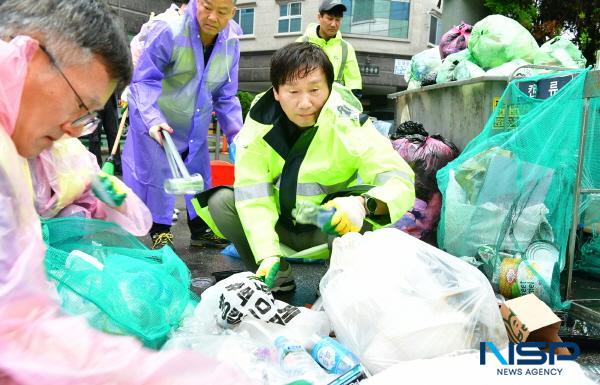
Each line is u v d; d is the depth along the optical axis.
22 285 0.83
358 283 1.55
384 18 16.34
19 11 0.95
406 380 1.19
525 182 2.36
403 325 1.43
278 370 1.39
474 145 2.75
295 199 2.17
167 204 3.05
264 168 2.17
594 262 2.80
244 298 1.60
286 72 1.93
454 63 3.59
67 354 0.83
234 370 0.94
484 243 2.47
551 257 2.29
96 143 5.19
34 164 1.57
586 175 2.52
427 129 3.79
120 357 0.85
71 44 0.94
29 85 0.94
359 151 2.04
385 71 16.67
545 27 9.43
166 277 1.46
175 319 1.45
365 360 1.45
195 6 2.78
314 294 2.54
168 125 2.89
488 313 1.49
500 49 3.26
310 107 1.96
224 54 2.97
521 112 2.63
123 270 1.36
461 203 2.56
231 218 2.29
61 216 1.66
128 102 2.86
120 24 1.03
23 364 0.81
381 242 1.65
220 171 4.41
